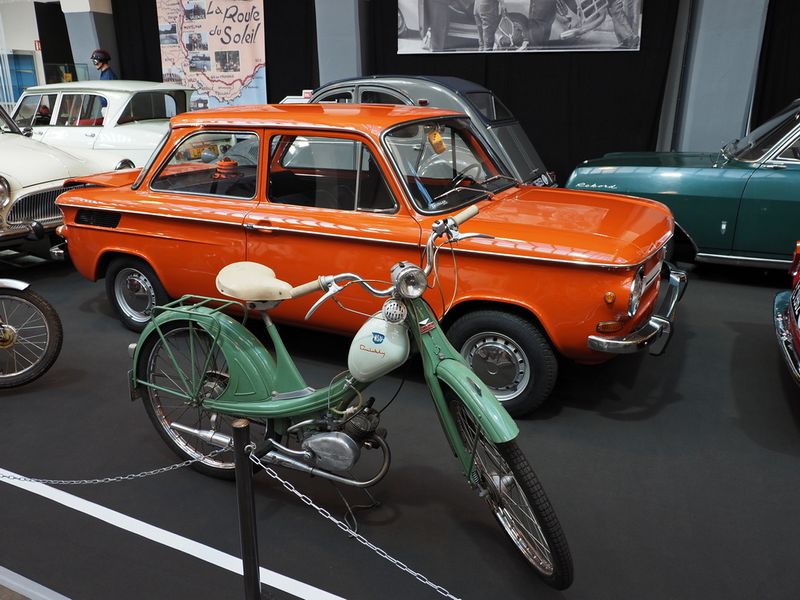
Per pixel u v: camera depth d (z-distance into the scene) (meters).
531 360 3.31
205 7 10.10
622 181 5.52
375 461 3.11
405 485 2.94
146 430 3.42
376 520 2.71
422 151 3.60
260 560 2.49
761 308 5.06
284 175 3.70
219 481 3.00
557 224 3.32
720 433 3.36
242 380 2.69
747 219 5.19
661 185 5.40
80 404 3.67
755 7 7.04
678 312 4.98
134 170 5.05
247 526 2.11
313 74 9.96
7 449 3.23
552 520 2.12
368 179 3.47
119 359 4.21
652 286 3.61
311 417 2.59
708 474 3.02
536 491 2.12
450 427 2.38
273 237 3.68
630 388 3.84
